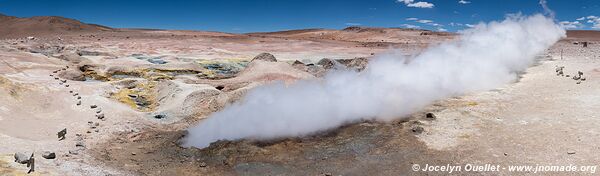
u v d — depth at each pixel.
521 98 13.89
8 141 9.53
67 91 14.46
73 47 30.92
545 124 10.91
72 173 8.19
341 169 9.08
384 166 9.11
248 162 9.59
